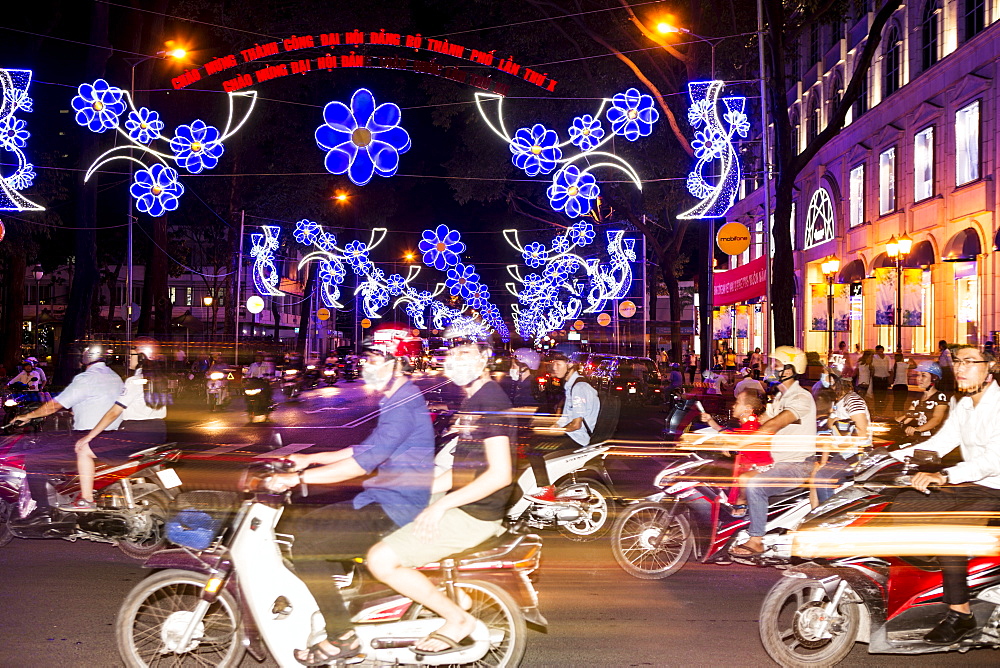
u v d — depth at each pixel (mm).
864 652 6297
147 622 6195
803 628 5762
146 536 8641
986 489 5816
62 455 9633
